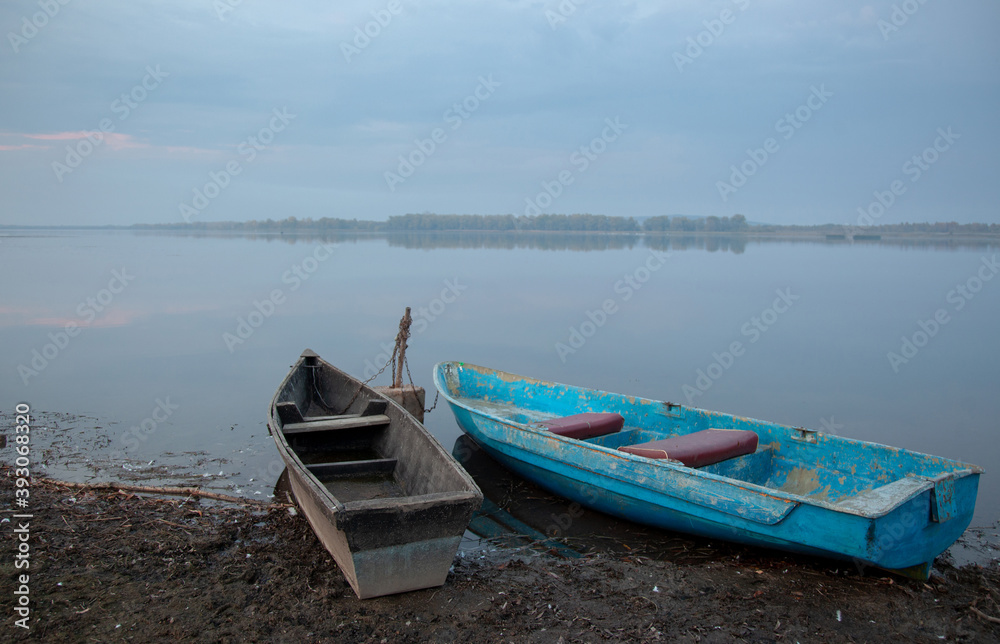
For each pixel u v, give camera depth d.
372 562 5.26
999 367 16.42
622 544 6.96
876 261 45.12
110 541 6.29
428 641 4.94
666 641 5.04
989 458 9.90
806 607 5.54
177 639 4.80
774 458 7.82
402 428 7.71
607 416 8.70
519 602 5.54
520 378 10.60
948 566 6.41
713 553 6.72
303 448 8.12
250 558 6.12
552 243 76.69
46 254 49.09
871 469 7.01
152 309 23.53
